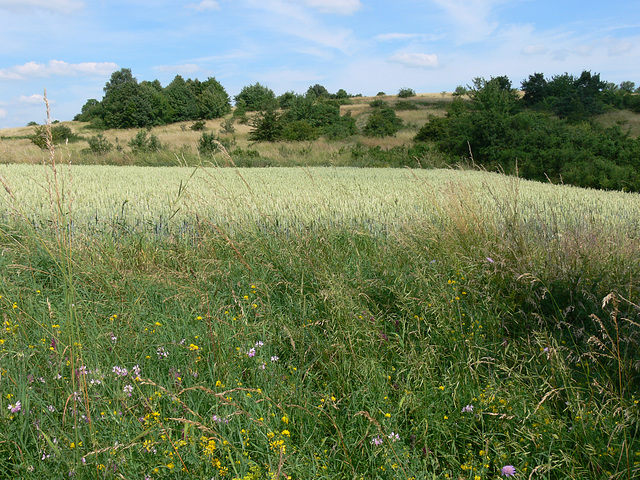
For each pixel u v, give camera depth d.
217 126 64.38
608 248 4.20
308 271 4.50
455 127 27.73
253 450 2.33
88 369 2.90
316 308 3.95
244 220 6.02
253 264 4.84
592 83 55.22
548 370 2.90
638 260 3.96
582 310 3.49
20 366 2.91
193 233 5.77
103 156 28.48
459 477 2.21
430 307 3.54
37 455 2.24
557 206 8.46
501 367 2.83
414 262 4.46
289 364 3.21
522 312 3.61
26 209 7.01
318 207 7.11
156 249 5.50
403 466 2.22
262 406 2.65
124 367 2.97
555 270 3.99
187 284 4.16
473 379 2.90
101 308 3.97
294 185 12.30
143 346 3.30
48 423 2.43
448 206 5.96
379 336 3.34
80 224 6.15
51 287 4.62
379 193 10.11
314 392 2.85
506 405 2.60
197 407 2.58
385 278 4.30
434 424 2.58
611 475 2.12
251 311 3.97
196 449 2.26
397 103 72.88
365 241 5.73
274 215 6.46
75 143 43.28
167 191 9.84
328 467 2.27
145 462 2.17
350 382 2.92
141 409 2.57
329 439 2.49
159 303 4.27
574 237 4.40
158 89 93.56
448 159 27.14
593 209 8.48
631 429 2.45
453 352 3.20
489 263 4.22
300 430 2.51
